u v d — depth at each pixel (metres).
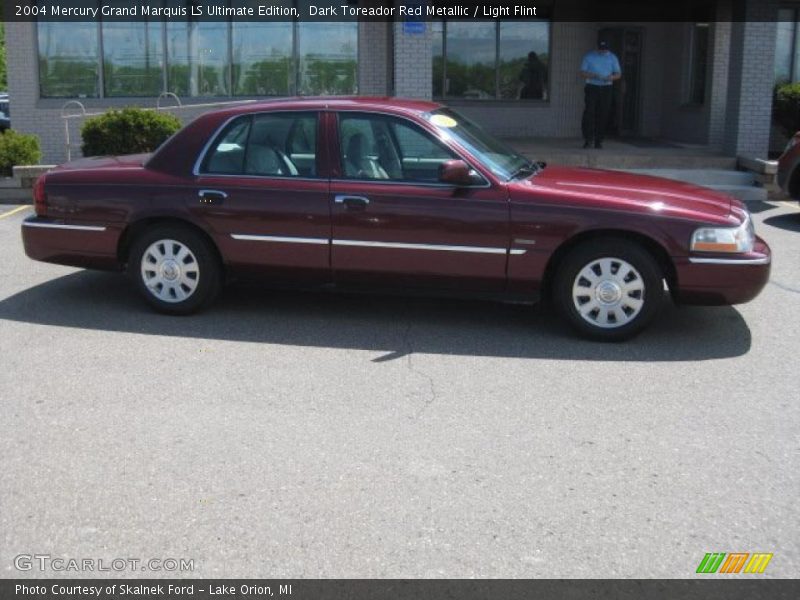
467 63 17.72
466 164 6.34
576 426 4.90
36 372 5.68
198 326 6.71
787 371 5.83
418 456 4.51
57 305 7.23
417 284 6.57
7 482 4.20
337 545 3.69
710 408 5.18
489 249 6.35
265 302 7.42
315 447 4.60
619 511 3.98
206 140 6.78
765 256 6.29
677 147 16.06
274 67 16.30
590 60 15.12
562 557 3.62
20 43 15.82
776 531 3.84
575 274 6.33
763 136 14.20
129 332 6.55
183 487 4.16
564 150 15.05
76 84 16.19
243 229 6.66
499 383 5.56
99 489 4.14
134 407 5.11
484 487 4.19
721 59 15.89
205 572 3.51
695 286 6.21
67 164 7.43
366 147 6.59
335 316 7.04
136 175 6.87
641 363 5.96
